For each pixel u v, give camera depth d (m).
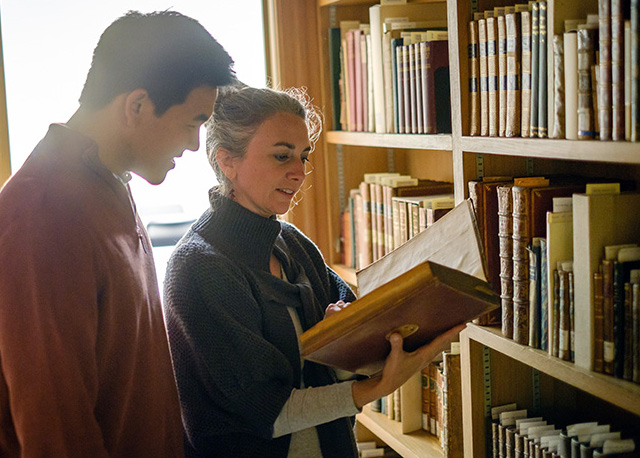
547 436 1.48
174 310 1.39
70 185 1.09
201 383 1.39
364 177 2.49
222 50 1.23
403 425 2.13
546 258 1.40
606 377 1.25
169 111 1.17
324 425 1.46
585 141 1.24
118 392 1.14
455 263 1.29
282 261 1.54
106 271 1.10
